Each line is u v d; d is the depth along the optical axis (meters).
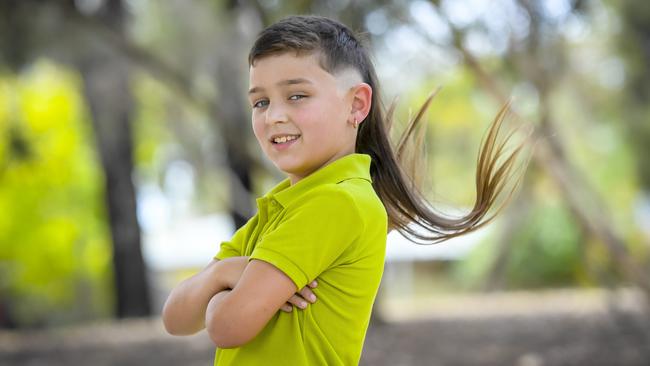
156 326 16.55
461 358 11.03
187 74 13.71
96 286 22.67
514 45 9.76
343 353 2.86
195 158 18.58
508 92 10.24
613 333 12.19
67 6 11.79
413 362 10.88
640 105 16.69
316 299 2.84
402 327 13.72
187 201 24.41
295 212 2.86
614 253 11.09
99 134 18.09
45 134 21.72
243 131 13.73
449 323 14.06
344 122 3.00
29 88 20.91
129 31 14.09
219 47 13.48
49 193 22.58
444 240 3.45
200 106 12.80
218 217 30.66
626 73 16.02
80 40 12.20
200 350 12.74
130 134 18.69
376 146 3.28
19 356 13.56
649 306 11.84
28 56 12.09
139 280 19.69
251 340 2.88
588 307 15.37
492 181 3.43
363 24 9.21
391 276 28.28
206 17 13.24
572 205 10.86
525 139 3.49
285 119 2.89
